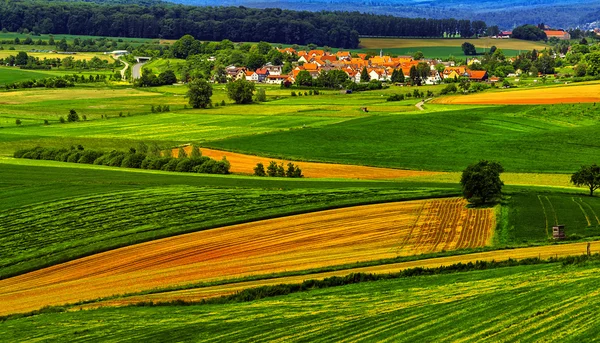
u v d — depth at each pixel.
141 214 118.00
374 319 69.50
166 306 79.69
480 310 69.06
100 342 68.75
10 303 85.94
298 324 69.94
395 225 107.12
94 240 106.31
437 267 85.81
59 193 133.00
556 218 106.31
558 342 60.00
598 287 72.81
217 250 99.62
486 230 102.50
